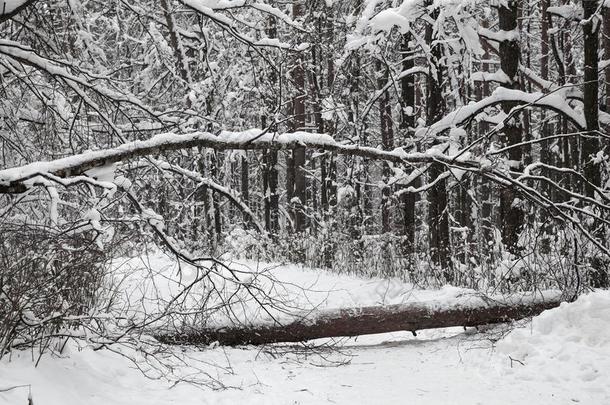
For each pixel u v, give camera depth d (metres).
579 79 17.20
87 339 5.45
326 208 20.52
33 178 5.58
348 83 14.43
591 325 6.33
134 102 7.73
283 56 8.99
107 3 9.76
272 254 14.93
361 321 7.45
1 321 4.65
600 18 10.31
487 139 9.19
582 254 8.85
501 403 5.18
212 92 11.09
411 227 14.18
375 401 5.29
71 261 5.25
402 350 7.32
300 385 5.79
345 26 13.62
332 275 12.41
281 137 7.27
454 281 11.77
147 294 8.55
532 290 8.46
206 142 6.98
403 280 11.74
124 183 6.54
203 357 6.61
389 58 14.05
